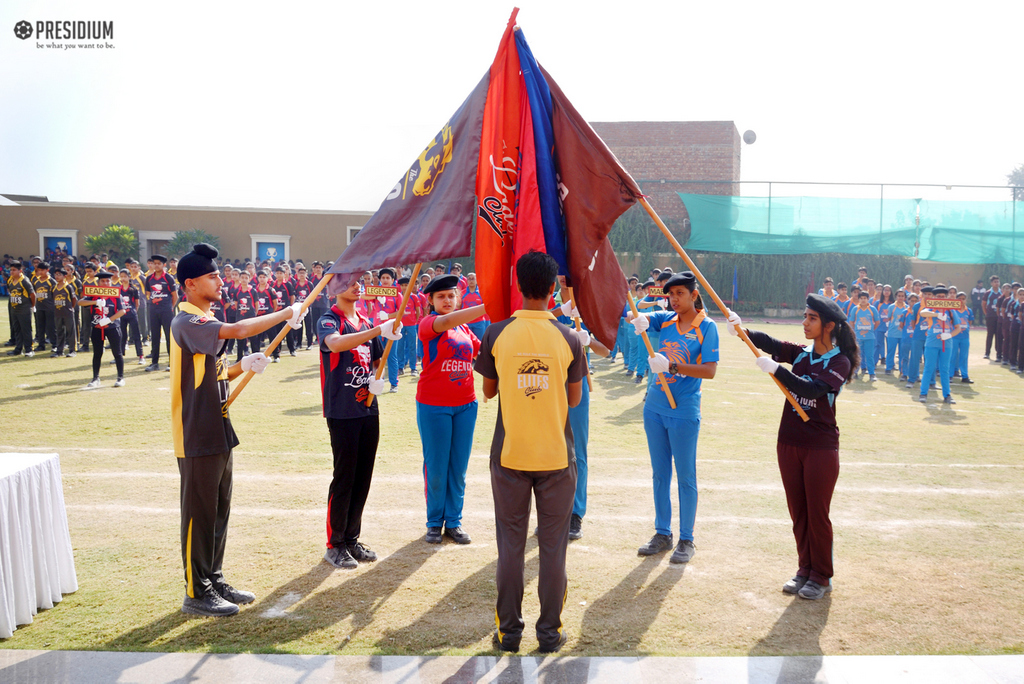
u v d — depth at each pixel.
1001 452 7.69
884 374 15.16
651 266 29.45
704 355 4.57
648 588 4.18
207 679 3.03
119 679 3.01
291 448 7.23
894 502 5.90
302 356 15.63
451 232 3.71
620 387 12.31
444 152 3.80
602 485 6.31
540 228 3.59
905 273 28.73
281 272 16.66
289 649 3.35
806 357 4.22
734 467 6.96
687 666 3.21
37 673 3.04
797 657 3.31
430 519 4.88
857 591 4.16
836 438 4.10
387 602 3.92
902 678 3.14
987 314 17.55
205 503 3.66
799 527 4.21
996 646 3.51
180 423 3.65
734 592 4.13
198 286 3.67
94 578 4.13
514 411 3.29
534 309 3.37
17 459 3.73
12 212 34.84
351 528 4.53
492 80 3.65
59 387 10.52
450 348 4.76
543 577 3.35
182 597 3.91
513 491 3.31
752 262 28.97
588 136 3.64
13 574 3.50
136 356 14.52
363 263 3.91
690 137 30.56
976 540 5.02
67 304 14.38
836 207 28.34
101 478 6.01
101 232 35.09
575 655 3.32
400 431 8.21
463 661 3.23
